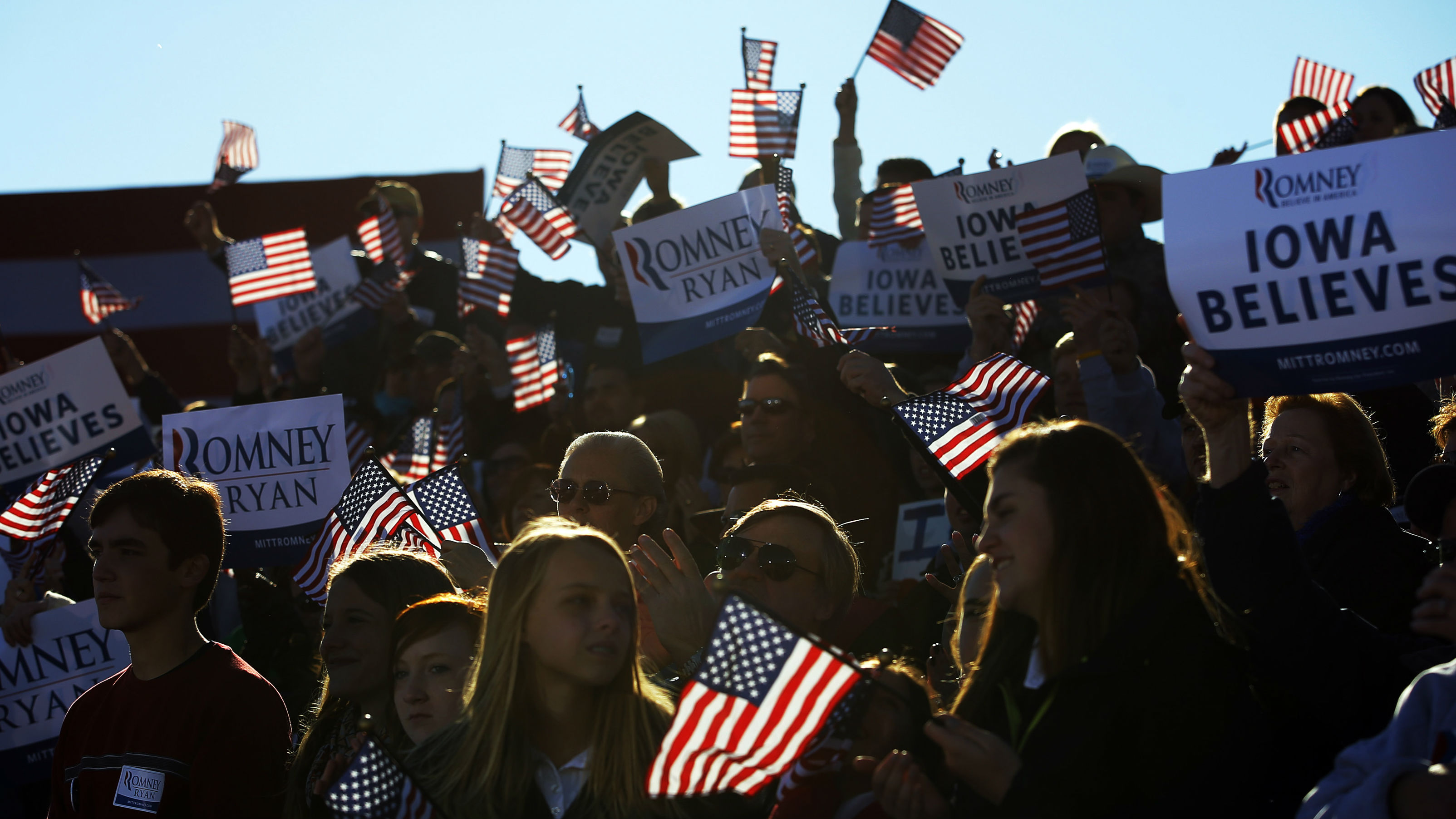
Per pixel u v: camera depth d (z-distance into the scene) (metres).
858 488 6.16
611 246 9.03
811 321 6.43
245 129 11.50
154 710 4.35
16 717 6.04
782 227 6.96
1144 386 5.64
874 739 3.22
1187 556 3.08
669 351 6.99
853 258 7.77
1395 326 3.21
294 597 6.24
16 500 6.41
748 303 6.91
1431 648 3.41
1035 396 4.38
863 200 8.19
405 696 3.87
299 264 10.19
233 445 6.23
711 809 3.31
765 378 6.18
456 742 3.39
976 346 6.62
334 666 4.25
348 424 8.02
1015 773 2.75
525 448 7.89
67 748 4.52
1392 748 2.62
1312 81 8.88
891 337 7.59
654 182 9.27
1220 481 3.29
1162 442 5.61
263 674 6.11
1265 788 3.04
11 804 6.03
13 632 6.11
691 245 7.05
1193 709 2.76
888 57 8.79
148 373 9.87
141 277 14.82
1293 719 3.31
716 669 2.88
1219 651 2.89
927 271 7.62
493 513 7.75
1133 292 6.72
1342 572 4.04
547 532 3.46
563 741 3.34
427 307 11.02
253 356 10.01
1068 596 2.88
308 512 6.12
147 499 4.52
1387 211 3.24
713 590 4.34
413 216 11.12
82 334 14.80
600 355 8.92
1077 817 2.71
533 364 8.55
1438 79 7.53
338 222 14.70
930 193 6.88
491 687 3.34
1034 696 2.92
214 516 4.68
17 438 7.25
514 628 3.35
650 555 4.23
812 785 3.25
